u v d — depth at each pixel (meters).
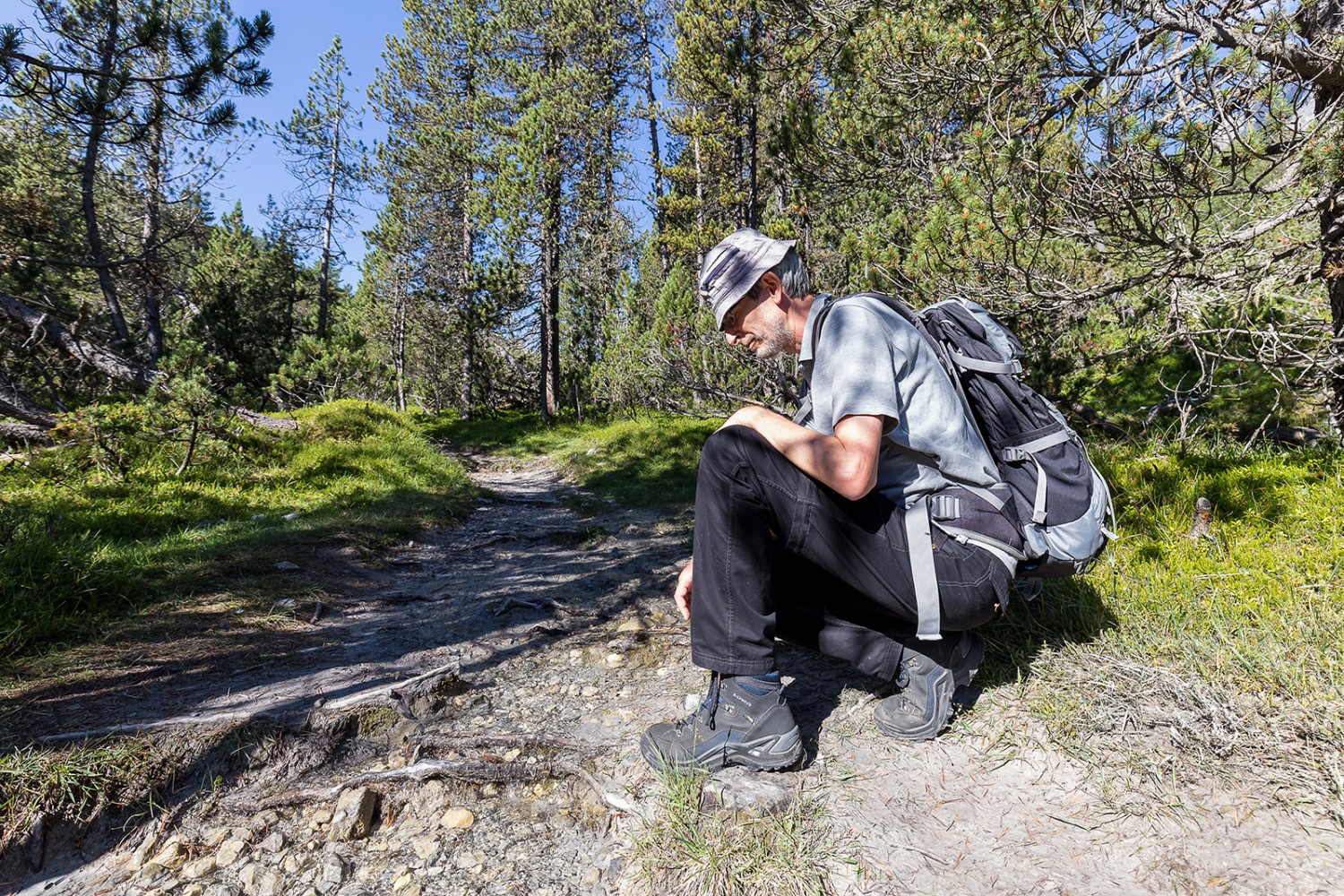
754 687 1.54
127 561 3.47
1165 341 5.11
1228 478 3.03
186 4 13.40
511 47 20.66
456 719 2.07
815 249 7.64
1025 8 3.84
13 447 7.25
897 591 1.46
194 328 16.36
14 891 1.48
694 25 11.79
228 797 1.71
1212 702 1.62
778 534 1.51
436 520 5.58
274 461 7.43
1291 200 4.29
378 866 1.49
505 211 17.89
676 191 17.88
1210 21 3.61
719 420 10.55
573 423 17.66
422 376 30.69
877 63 4.96
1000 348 1.53
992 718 1.71
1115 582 2.26
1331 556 2.26
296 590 3.37
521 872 1.44
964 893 1.24
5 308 8.22
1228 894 1.18
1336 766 1.40
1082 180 3.75
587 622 2.92
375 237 23.58
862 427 1.33
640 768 1.69
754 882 1.29
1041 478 1.48
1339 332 4.28
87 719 1.96
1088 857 1.29
